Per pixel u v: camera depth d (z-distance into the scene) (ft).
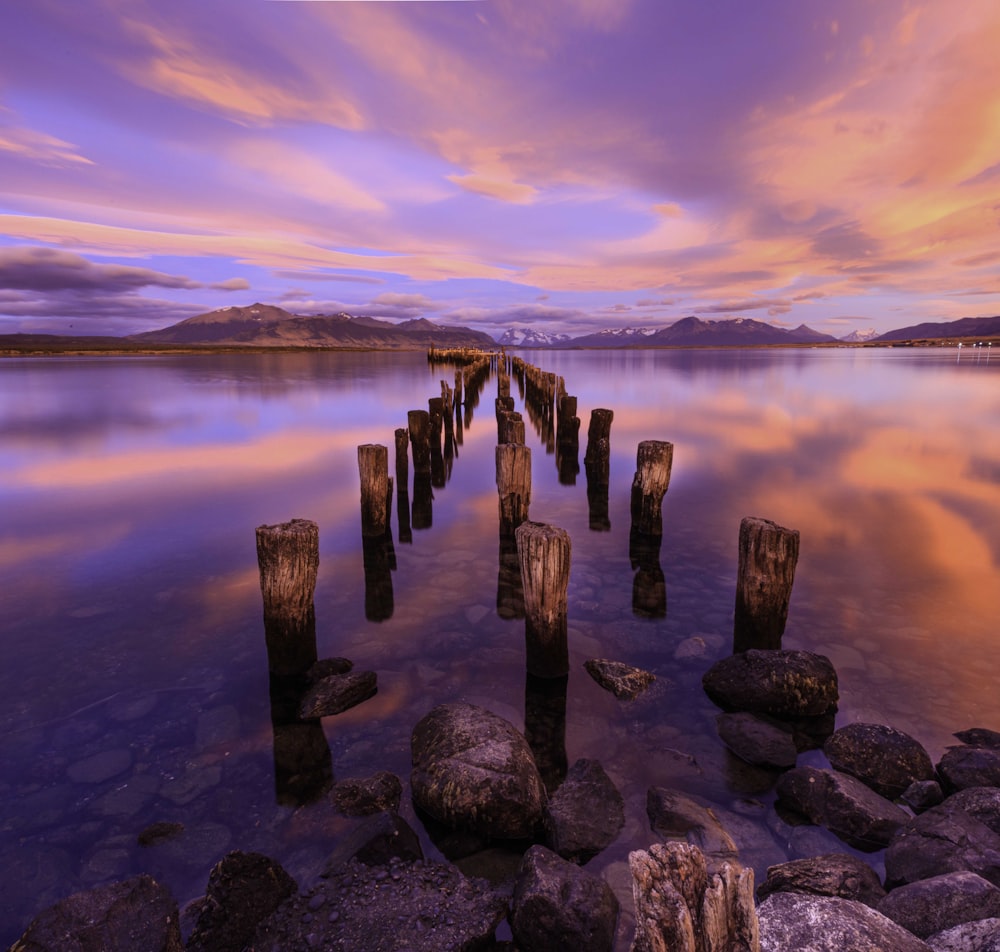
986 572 27.27
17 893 11.43
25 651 20.59
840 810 12.86
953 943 9.00
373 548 31.71
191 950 9.55
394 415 90.53
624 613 23.73
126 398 115.75
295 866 11.97
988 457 55.26
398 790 13.94
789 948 8.90
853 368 232.53
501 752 13.58
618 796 13.60
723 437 67.51
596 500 41.16
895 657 20.01
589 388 138.51
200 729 16.49
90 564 28.86
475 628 22.61
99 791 14.11
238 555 30.17
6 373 199.82
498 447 30.01
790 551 18.78
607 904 10.32
